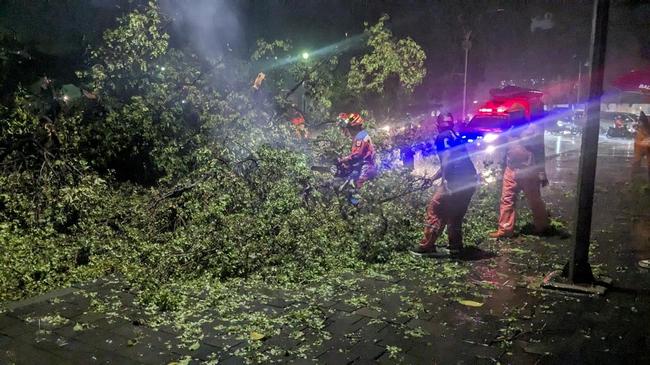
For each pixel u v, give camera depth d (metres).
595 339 4.27
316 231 6.71
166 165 8.59
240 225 6.47
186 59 10.22
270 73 11.29
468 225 7.76
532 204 7.49
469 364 3.89
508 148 7.37
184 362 3.88
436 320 4.66
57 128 7.96
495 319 4.67
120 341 4.25
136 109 8.64
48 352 4.06
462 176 6.36
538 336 4.34
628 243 7.10
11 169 7.71
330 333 4.39
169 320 4.64
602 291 5.22
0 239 6.29
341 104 14.80
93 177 7.79
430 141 11.56
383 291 5.36
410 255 6.55
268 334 4.35
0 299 5.14
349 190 7.95
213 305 4.96
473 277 5.79
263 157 7.94
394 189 8.30
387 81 14.98
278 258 6.05
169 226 7.19
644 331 4.41
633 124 33.38
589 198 5.28
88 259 6.30
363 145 8.18
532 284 5.53
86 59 9.81
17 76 9.55
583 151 5.22
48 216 6.94
